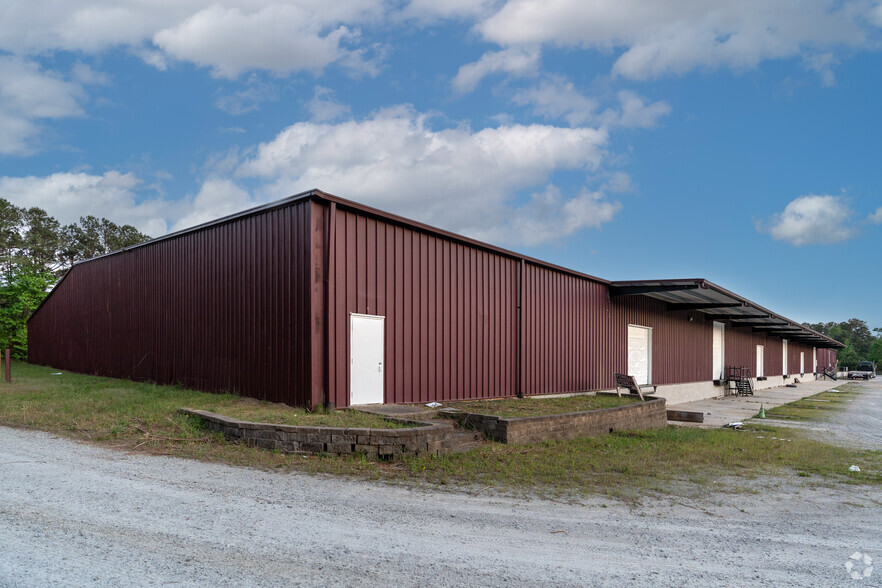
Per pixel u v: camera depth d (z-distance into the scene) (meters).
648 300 22.98
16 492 5.59
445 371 13.53
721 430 14.62
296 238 11.11
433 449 8.52
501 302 15.45
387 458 8.05
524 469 7.90
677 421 17.56
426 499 6.20
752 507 6.63
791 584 4.28
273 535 4.77
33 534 4.50
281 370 11.28
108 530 4.67
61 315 22.67
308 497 5.99
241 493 5.98
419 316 12.91
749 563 4.71
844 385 47.91
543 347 16.98
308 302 10.64
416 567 4.25
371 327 11.73
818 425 17.12
